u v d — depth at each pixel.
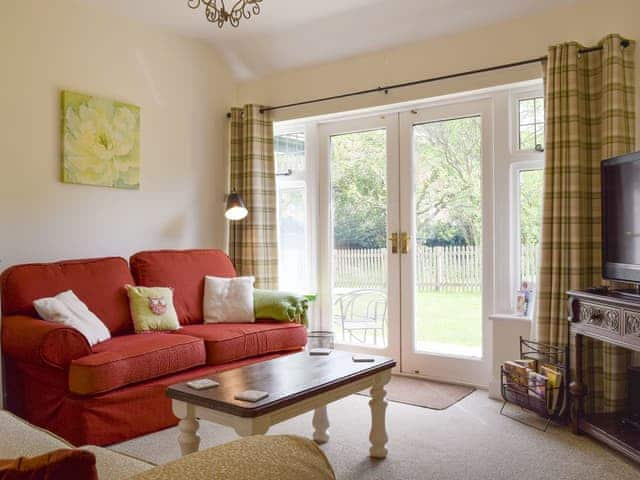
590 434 2.72
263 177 4.51
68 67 3.54
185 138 4.31
